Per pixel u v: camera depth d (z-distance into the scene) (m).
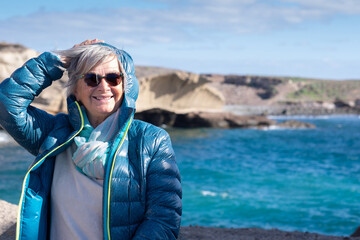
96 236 1.81
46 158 1.91
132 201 1.76
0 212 5.44
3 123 1.87
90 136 1.87
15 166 23.69
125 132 1.82
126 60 1.90
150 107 51.38
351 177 24.77
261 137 53.66
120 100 1.91
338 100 158.75
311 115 140.62
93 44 1.90
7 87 1.84
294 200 18.00
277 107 146.25
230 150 38.88
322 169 28.33
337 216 15.32
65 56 1.89
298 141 50.16
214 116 63.06
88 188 1.82
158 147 1.85
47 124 1.97
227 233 6.23
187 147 40.09
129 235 1.74
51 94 29.50
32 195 1.81
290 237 6.20
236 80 174.12
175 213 1.78
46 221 1.87
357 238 6.25
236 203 17.16
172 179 1.81
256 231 6.55
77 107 1.88
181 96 56.62
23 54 33.41
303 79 182.88
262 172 26.30
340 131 69.81
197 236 5.83
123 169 1.77
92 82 1.84
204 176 24.34
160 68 53.69
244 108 138.12
